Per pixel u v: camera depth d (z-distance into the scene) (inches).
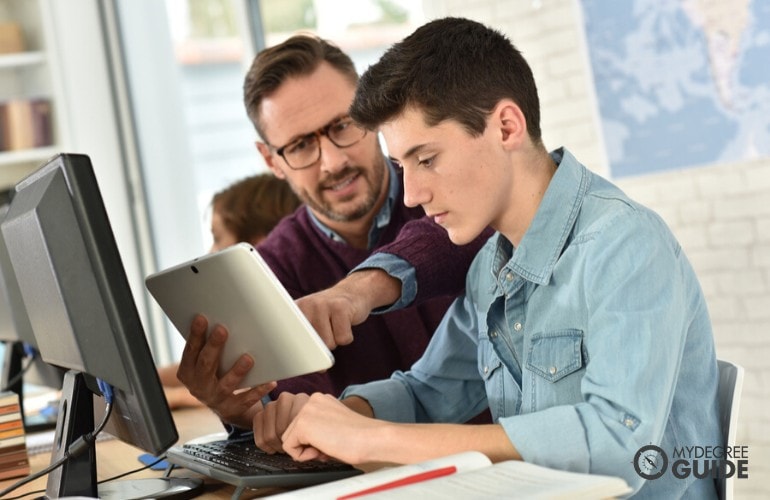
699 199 155.1
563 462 53.3
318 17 201.9
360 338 90.7
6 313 101.3
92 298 53.7
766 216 147.6
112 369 53.9
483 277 72.6
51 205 55.2
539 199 63.7
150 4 221.6
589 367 56.2
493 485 47.5
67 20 216.8
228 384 66.2
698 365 62.4
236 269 59.7
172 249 221.8
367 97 61.8
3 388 102.9
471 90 60.0
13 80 224.7
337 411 58.9
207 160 221.3
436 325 91.5
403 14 189.6
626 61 161.2
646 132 160.2
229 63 218.1
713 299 155.0
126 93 219.8
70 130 216.4
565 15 167.8
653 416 53.7
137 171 220.2
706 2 149.7
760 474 149.5
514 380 67.8
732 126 149.7
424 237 79.4
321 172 92.0
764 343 149.1
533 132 63.7
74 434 60.6
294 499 49.4
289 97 91.0
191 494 62.5
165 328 219.9
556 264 62.0
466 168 60.5
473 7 180.2
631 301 56.2
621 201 60.6
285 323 59.5
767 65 144.6
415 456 55.0
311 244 97.2
